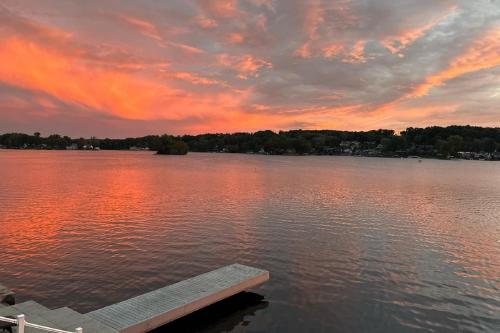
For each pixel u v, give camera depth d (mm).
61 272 22141
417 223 37719
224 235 31266
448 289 20891
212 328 16500
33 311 13906
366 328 16547
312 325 16781
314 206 46531
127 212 40656
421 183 82500
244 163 166500
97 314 15578
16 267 22844
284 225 35500
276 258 25656
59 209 42062
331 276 22547
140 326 14961
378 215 41438
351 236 31922
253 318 17359
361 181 84375
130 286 20312
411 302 19203
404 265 24734
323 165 163125
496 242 30703
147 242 28703
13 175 86000
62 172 97750
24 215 38312
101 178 81875
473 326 16875
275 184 73375
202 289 18250
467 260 25969
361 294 20078
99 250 26438
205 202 48594
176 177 87000
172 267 23297
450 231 34469
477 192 66000
